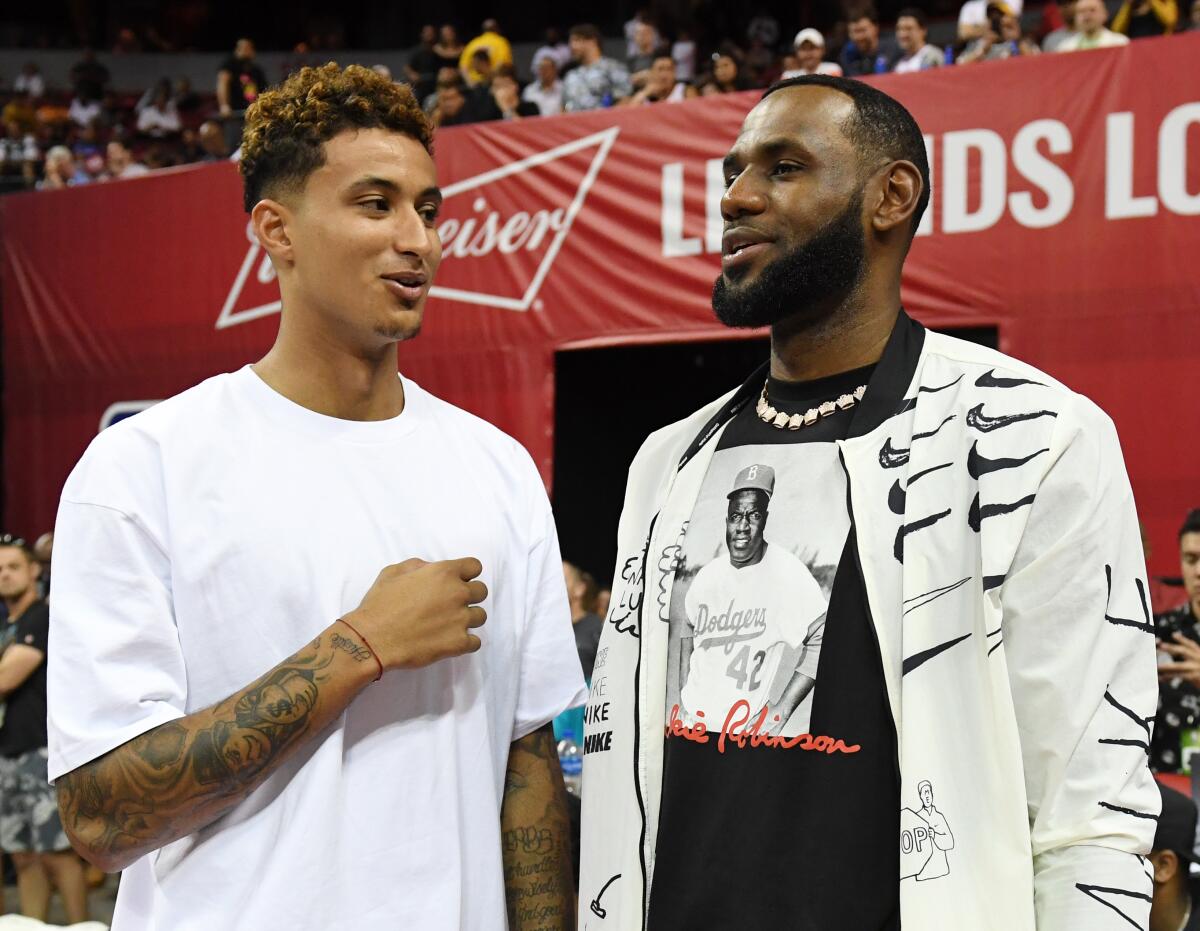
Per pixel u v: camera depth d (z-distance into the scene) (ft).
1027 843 4.11
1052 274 15.46
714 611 4.80
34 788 15.57
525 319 19.03
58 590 4.55
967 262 15.93
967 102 15.94
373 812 4.60
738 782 4.52
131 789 4.30
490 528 5.09
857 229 4.79
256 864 4.49
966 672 4.25
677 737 4.76
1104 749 4.12
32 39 48.93
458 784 4.85
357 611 4.53
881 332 4.90
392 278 4.66
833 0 32.68
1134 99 15.06
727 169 5.06
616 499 26.14
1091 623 4.20
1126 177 15.11
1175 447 14.83
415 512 4.89
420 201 4.78
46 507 24.03
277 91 4.83
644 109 18.17
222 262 22.06
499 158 19.31
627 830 4.81
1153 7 21.35
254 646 4.56
